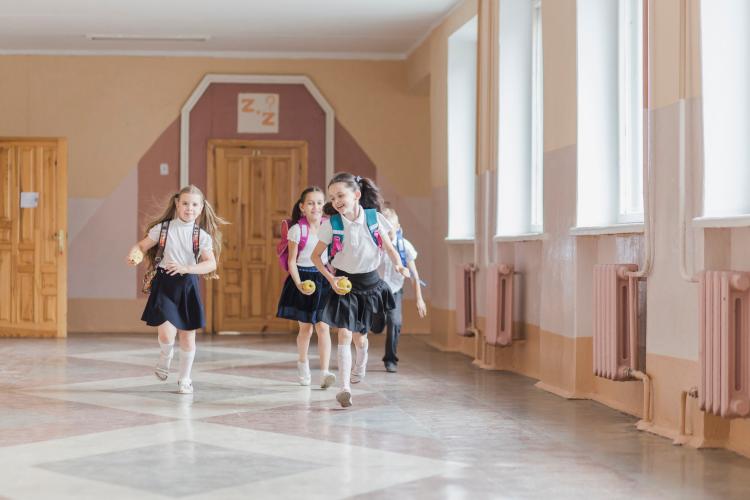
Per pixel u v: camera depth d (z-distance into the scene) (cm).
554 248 695
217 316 1251
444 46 1038
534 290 775
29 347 1023
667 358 521
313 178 1261
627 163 646
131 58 1249
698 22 484
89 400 629
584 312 652
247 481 398
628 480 408
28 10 1038
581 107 649
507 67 827
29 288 1155
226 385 708
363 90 1269
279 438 495
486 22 866
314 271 680
